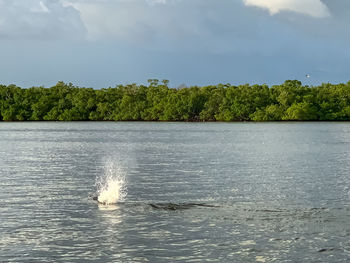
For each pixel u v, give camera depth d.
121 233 21.00
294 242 19.83
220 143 82.75
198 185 33.38
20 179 36.59
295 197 28.75
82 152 64.12
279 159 53.28
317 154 60.44
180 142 86.00
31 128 156.12
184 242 19.86
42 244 19.56
